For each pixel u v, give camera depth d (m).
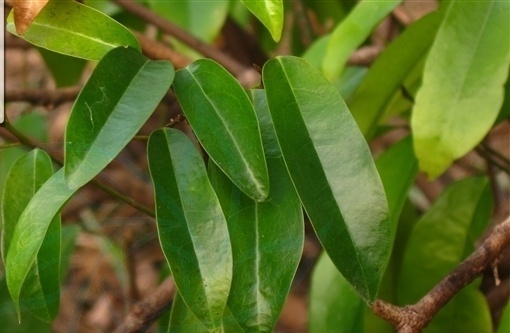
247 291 0.50
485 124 0.59
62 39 0.52
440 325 0.68
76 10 0.52
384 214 0.50
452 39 0.60
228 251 0.49
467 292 0.68
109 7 0.86
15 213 0.55
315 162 0.50
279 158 0.52
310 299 0.67
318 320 0.66
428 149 0.60
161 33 0.92
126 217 0.68
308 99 0.51
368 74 0.69
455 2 0.60
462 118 0.59
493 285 0.82
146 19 0.83
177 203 0.49
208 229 0.49
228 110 0.49
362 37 0.65
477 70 0.59
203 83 0.50
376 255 0.50
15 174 0.55
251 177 0.48
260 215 0.51
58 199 0.49
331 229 0.50
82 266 0.64
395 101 0.75
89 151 0.48
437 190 1.06
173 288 0.69
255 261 0.50
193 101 0.50
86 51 0.52
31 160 0.56
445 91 0.60
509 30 0.60
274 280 0.50
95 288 0.64
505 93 0.68
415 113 0.60
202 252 0.49
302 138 0.51
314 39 0.96
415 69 0.72
